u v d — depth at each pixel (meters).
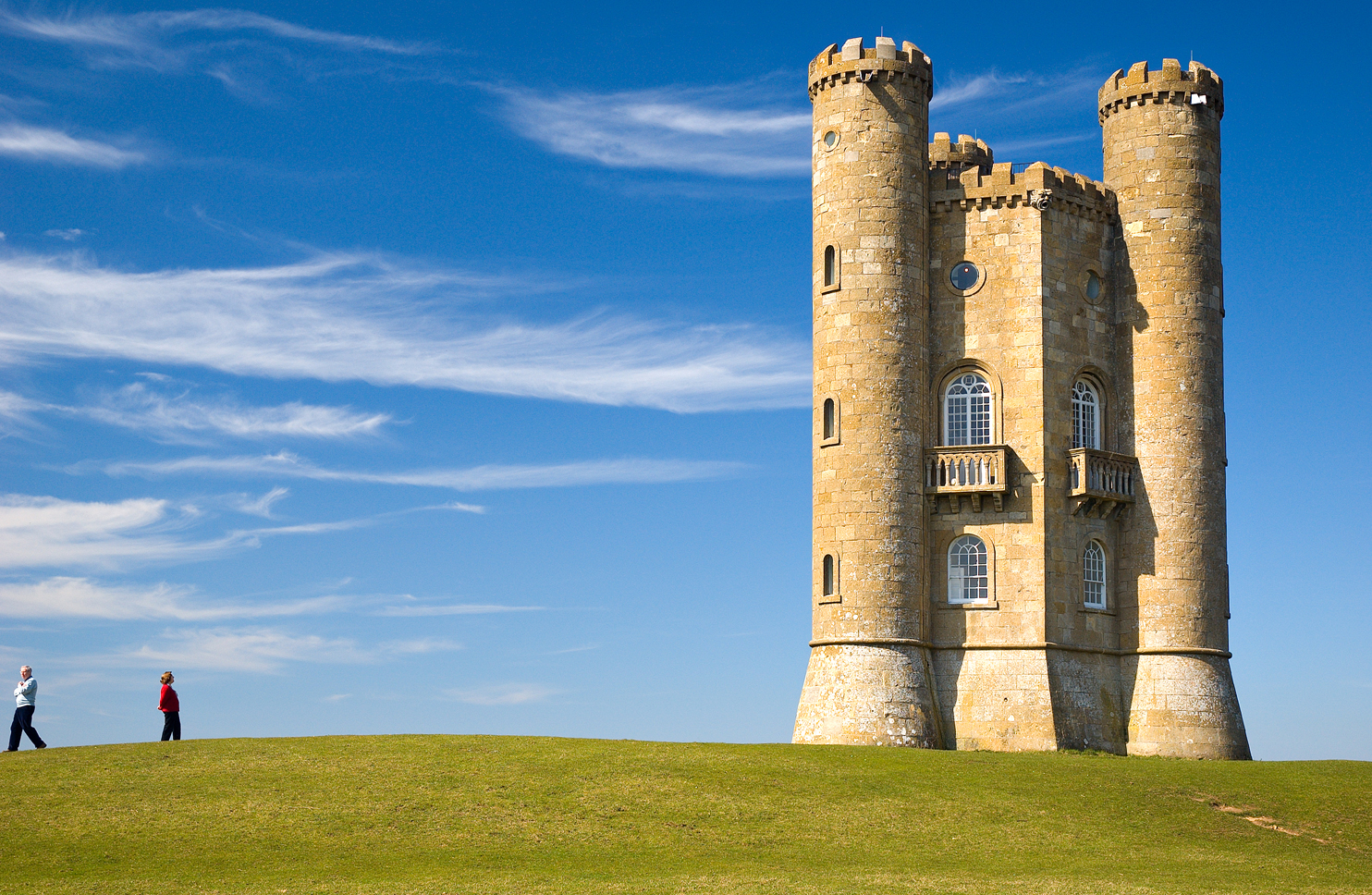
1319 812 43.34
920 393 58.16
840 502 57.06
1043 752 54.25
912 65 59.50
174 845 35.25
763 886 32.47
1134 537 58.81
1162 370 59.16
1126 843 39.44
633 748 46.72
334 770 41.59
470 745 45.78
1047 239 58.91
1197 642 57.78
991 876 34.72
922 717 55.47
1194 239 59.88
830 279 58.69
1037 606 56.72
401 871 33.69
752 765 44.88
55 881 32.22
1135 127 60.66
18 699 44.62
